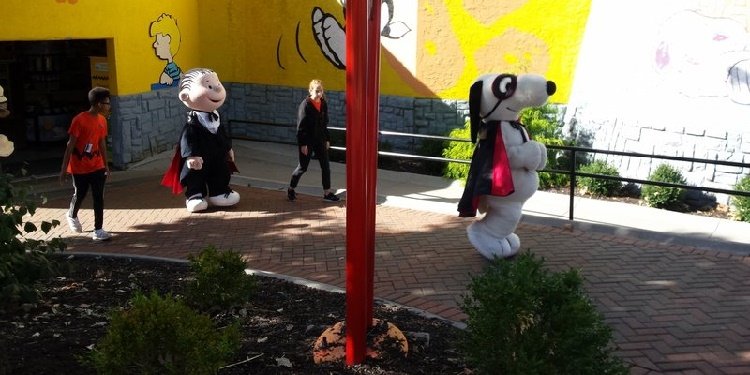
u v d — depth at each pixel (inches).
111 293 240.5
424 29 521.0
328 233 338.0
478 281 163.9
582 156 461.7
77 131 313.1
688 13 402.6
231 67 613.3
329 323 212.7
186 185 383.2
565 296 156.1
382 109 549.3
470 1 503.8
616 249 307.0
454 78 520.1
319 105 395.9
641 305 243.4
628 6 438.9
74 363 173.8
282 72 592.7
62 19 453.7
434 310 237.5
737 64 382.6
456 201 400.5
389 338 190.5
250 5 592.7
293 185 406.3
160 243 322.7
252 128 619.5
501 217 291.3
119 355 146.0
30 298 210.7
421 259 296.4
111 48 495.8
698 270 278.8
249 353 187.2
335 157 538.9
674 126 408.8
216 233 339.9
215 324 197.9
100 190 323.3
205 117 381.1
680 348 209.5
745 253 298.4
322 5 559.8
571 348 151.6
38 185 440.5
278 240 327.0
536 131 451.2
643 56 427.2
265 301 235.6
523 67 496.7
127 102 509.0
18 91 608.1
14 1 423.2
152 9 532.1
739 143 383.2
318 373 175.8
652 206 391.2
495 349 155.9
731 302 245.4
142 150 529.0
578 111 474.0
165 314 149.0
